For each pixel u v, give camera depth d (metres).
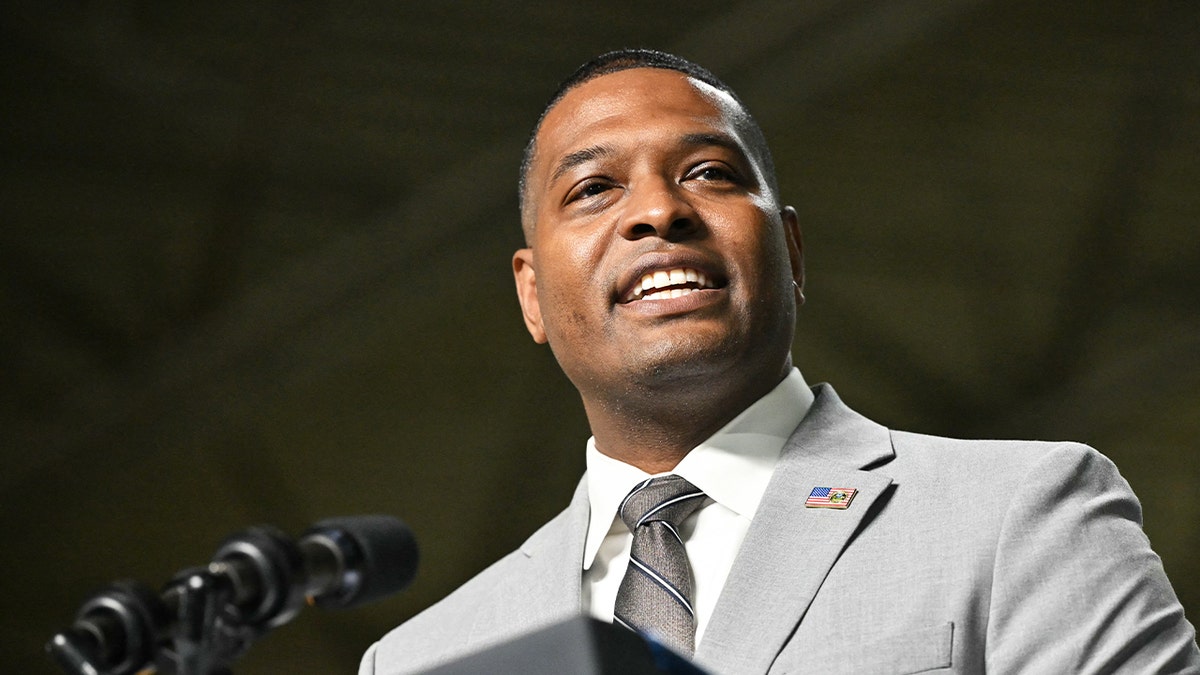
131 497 25.84
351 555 2.90
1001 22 21.58
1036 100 22.39
